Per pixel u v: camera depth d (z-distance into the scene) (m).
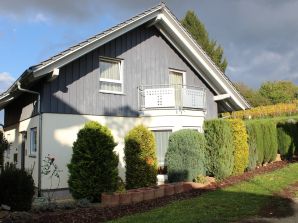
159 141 16.17
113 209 9.27
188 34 17.56
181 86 17.02
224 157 13.30
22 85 13.49
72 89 13.98
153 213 8.52
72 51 13.15
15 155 17.33
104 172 10.97
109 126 14.98
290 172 14.67
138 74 16.48
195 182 12.53
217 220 7.72
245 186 11.82
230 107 20.86
